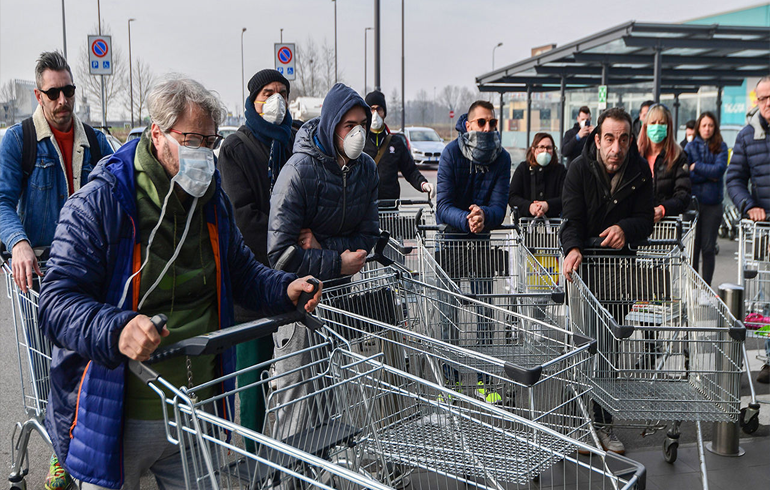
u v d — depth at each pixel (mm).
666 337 4109
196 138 2193
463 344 4004
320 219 3438
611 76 15055
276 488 2293
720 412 3500
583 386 3168
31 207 3861
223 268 2512
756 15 13305
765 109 5367
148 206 2240
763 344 6422
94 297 2223
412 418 2959
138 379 2303
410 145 26547
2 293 8281
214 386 2510
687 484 3918
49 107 3824
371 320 3061
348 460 2482
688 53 12828
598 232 4395
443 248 4957
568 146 9062
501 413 2582
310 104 19266
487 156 4961
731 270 9078
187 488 2039
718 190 7332
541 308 4211
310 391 2893
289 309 2547
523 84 17469
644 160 4391
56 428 2352
